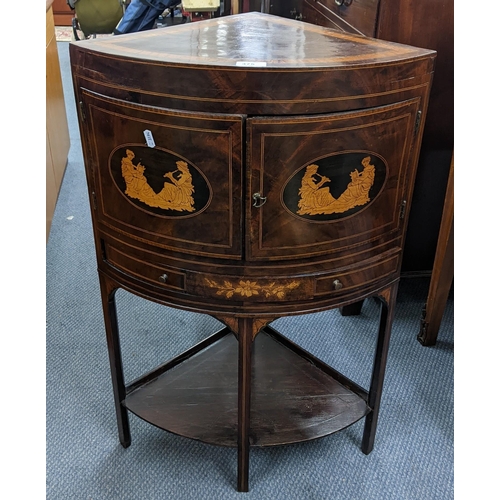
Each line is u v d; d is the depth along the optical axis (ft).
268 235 3.06
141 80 2.80
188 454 4.34
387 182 3.22
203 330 5.78
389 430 4.57
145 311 6.07
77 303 6.16
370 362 5.32
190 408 4.23
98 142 3.15
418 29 4.63
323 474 4.18
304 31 3.83
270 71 2.65
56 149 8.02
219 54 2.95
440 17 4.62
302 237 3.12
